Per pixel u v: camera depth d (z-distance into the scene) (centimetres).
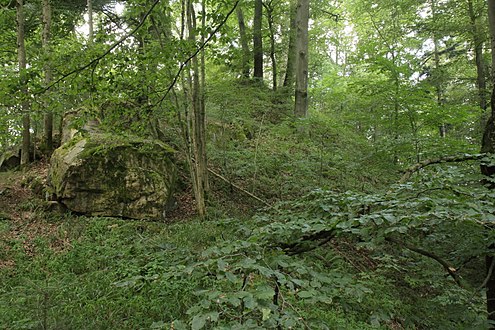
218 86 809
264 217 309
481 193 252
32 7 1061
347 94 877
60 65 385
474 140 861
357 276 514
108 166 698
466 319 331
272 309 149
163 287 433
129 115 474
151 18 482
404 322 436
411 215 216
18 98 363
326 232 268
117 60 395
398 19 1253
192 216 738
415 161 589
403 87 653
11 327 349
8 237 592
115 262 523
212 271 192
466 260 328
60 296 423
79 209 677
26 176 806
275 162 852
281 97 980
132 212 692
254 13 1360
